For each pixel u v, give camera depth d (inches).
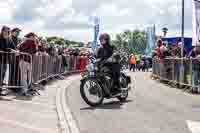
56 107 380.2
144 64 1359.5
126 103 417.1
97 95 388.8
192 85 531.8
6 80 426.3
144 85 641.6
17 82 430.9
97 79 386.9
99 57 406.0
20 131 269.0
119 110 371.6
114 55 403.5
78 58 962.7
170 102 428.8
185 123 312.7
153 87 607.5
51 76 665.0
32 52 443.2
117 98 437.4
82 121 317.1
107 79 397.7
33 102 398.0
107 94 400.5
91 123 309.9
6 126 279.9
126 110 372.2
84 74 390.9
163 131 284.4
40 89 518.9
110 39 410.0
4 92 430.3
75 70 932.0
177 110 374.6
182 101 438.6
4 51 416.8
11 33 450.6
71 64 887.7
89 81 384.2
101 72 391.2
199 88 525.0
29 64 439.8
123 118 331.9
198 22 578.2
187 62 558.3
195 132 281.9
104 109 377.1
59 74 751.7
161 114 351.9
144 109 378.3
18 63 429.1
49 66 640.4
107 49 405.7
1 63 411.8
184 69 571.5
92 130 285.3
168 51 712.4
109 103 416.5
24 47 438.3
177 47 692.7
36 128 282.5
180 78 589.6
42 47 569.9
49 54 655.8
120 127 296.5
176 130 287.6
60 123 305.9
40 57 540.1
